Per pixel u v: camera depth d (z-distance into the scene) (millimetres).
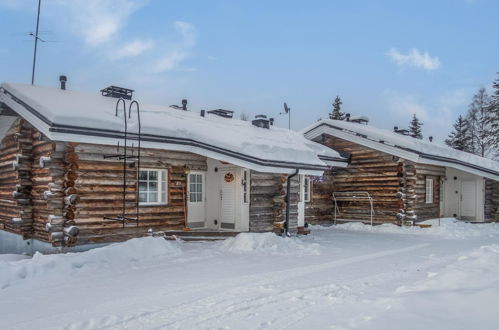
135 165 11516
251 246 10883
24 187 11352
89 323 5188
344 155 18406
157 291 6730
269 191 13211
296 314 5387
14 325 5195
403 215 16703
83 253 8953
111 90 13758
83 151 10547
